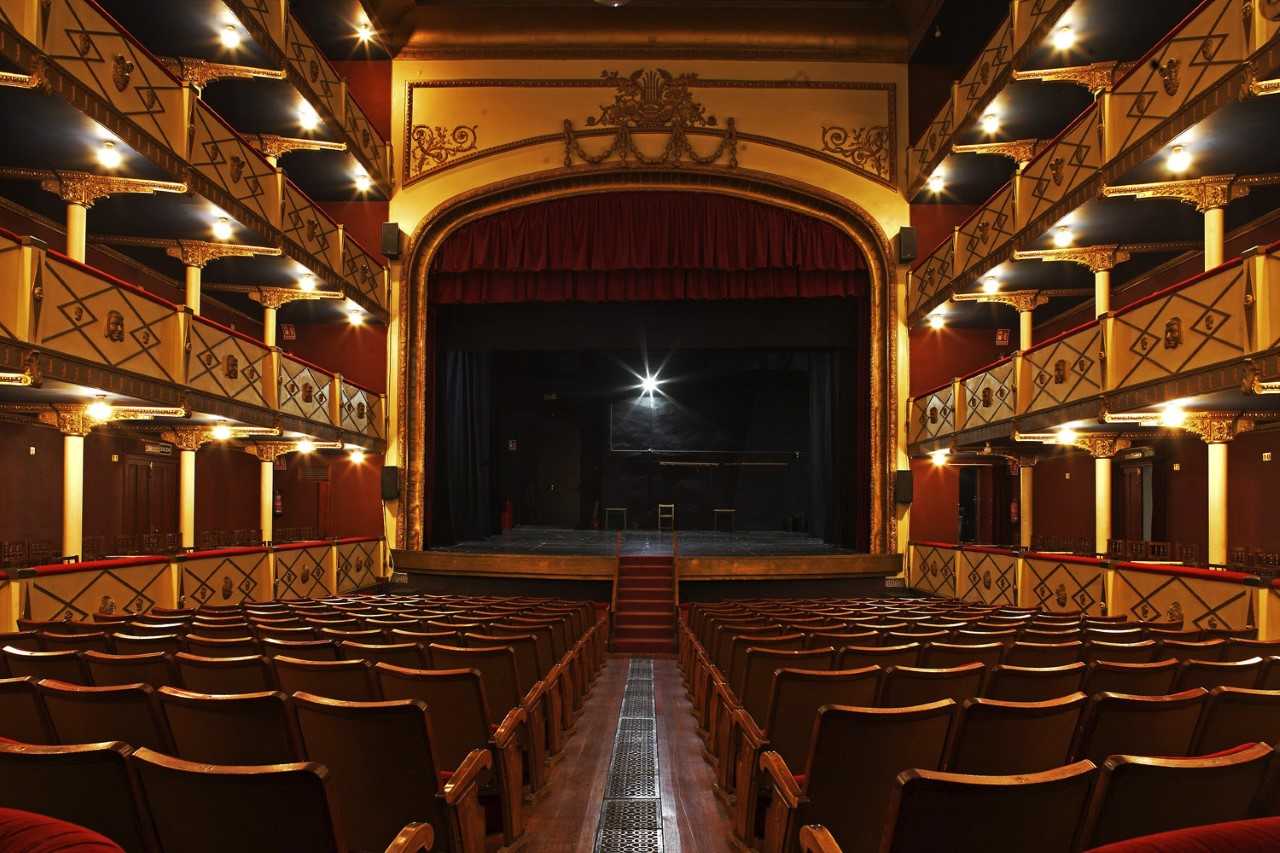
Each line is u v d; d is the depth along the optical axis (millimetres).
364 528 17484
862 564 16297
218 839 2291
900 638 5605
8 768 2293
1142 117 9961
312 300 16422
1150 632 6082
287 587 12719
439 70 18062
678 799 5129
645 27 17781
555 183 17734
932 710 3025
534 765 5000
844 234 17969
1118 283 15453
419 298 17953
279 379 13328
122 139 9508
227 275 15125
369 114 18031
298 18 16703
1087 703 3367
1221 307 8156
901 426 17766
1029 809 2068
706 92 17859
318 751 3178
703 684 6816
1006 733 3090
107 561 8672
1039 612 8719
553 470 26266
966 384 15086
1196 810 2176
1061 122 14578
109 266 13789
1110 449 12945
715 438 25812
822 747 3012
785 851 3133
